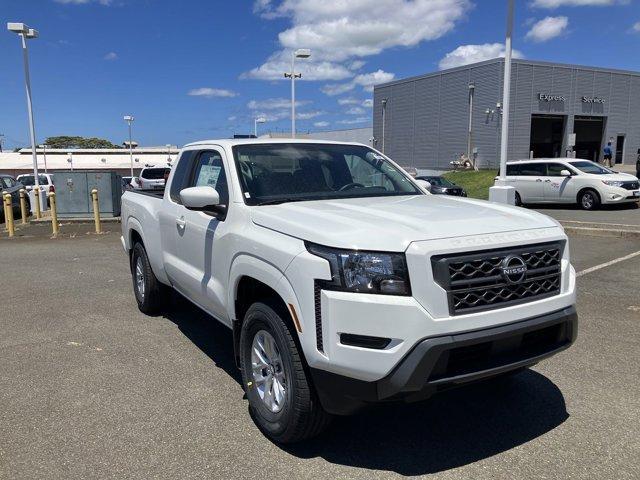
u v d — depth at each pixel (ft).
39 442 11.53
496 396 13.66
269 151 14.93
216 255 13.66
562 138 150.10
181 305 22.44
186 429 12.07
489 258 10.02
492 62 139.23
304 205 12.55
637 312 20.79
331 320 9.68
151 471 10.43
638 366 15.51
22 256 36.11
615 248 35.50
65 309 22.00
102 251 38.14
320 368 9.98
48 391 14.06
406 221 10.62
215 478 10.19
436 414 12.77
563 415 12.64
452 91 153.17
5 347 17.43
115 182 62.34
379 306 9.39
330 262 9.78
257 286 12.29
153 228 18.67
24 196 58.75
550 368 15.40
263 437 11.73
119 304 22.77
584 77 147.43
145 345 17.58
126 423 12.34
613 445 11.28
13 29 65.77
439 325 9.46
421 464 10.66
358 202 13.10
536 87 141.18
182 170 17.28
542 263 10.82
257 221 12.12
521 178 66.95
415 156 169.89
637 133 159.53
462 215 11.30
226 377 14.97
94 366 15.78
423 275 9.45
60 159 255.29
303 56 80.69
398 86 174.81
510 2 44.32
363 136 218.79
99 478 10.21
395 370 9.42
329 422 10.96
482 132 144.77
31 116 68.64
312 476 10.25
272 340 11.44
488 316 9.87
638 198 61.72
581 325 19.25
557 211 61.93
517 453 11.03
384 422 12.40
